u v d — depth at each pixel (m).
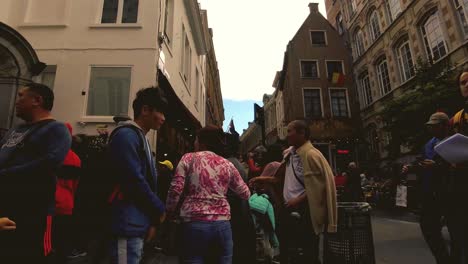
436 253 3.64
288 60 27.38
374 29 21.83
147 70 8.98
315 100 25.02
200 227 2.26
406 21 17.45
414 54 16.73
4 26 7.36
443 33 14.42
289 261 3.15
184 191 2.42
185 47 15.21
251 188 5.03
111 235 1.93
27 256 1.93
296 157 3.32
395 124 12.04
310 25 26.75
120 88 8.91
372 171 19.77
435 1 14.88
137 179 1.91
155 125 2.33
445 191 2.73
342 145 23.64
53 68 9.03
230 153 3.77
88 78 8.89
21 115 2.27
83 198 4.02
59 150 2.12
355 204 3.07
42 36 9.19
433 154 3.55
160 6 9.73
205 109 23.17
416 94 11.33
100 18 9.47
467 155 2.38
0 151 2.13
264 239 4.33
